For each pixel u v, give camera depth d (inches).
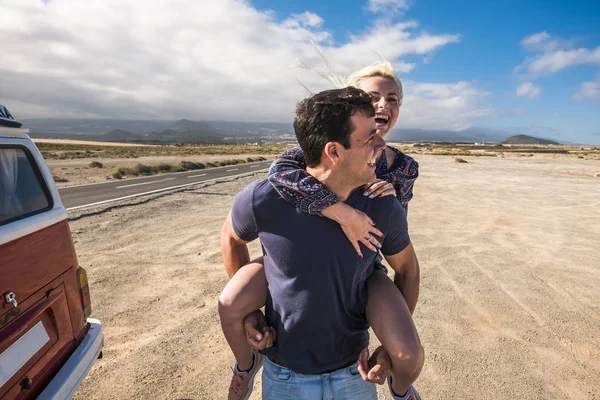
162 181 738.2
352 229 51.5
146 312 174.2
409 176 71.1
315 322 58.1
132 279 212.5
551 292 208.8
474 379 131.0
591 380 132.4
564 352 149.4
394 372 57.4
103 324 161.9
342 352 62.5
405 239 61.6
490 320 174.9
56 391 84.9
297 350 61.3
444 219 394.3
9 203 83.4
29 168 93.5
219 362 136.4
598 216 421.4
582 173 1029.8
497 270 243.3
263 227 56.6
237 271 70.1
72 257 102.4
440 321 173.0
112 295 191.2
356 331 62.3
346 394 63.6
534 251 286.0
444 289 210.5
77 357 96.7
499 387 126.9
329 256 53.7
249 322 62.7
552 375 134.4
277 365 65.8
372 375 57.2
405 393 61.1
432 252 279.9
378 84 71.5
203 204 457.4
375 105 71.7
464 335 161.0
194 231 321.1
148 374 128.2
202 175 900.6
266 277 64.0
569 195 581.0
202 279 214.4
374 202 56.0
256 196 55.6
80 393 117.3
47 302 89.1
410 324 56.7
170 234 310.5
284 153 60.9
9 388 74.7
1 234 75.6
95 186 642.8
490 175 933.8
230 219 63.4
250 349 69.6
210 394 119.1
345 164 52.0
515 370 136.7
